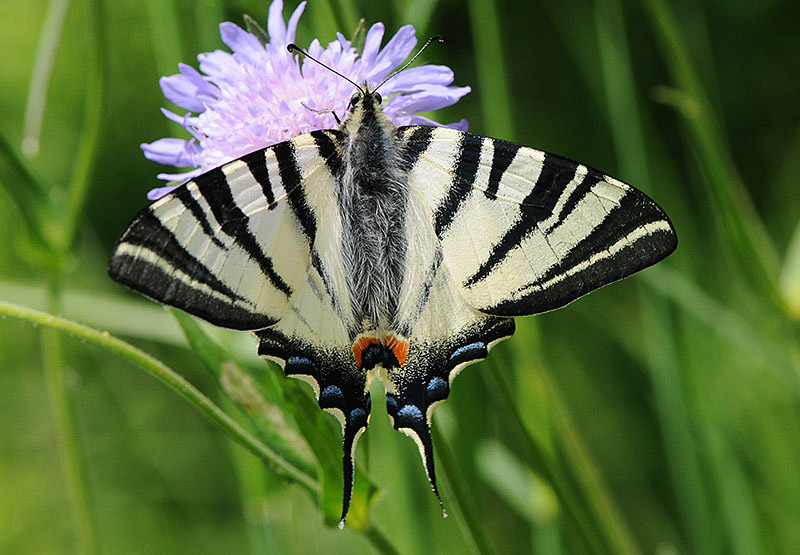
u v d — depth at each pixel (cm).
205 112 68
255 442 67
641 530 78
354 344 66
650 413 78
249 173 66
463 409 70
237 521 89
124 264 65
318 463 67
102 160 101
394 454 71
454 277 66
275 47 68
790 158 93
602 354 81
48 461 95
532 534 76
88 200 100
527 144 99
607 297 81
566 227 66
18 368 98
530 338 70
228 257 66
